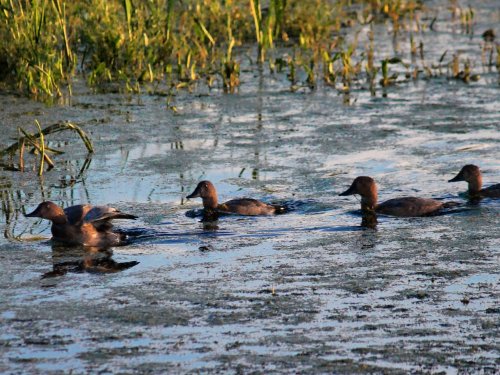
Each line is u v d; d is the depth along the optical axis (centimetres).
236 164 1706
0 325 1030
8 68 2297
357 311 1055
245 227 1381
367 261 1223
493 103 2128
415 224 1384
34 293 1129
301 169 1669
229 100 2191
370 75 2400
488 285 1127
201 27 2502
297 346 962
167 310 1066
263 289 1127
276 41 2812
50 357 945
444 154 1750
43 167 1706
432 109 2088
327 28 2838
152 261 1243
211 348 961
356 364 916
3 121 1992
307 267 1204
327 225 1388
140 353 952
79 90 2261
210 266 1216
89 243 1320
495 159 1711
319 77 2412
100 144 1844
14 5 2438
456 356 934
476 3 3369
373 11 3219
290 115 2053
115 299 1104
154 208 1470
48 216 1330
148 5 2569
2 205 1498
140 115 2055
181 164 1709
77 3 2531
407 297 1094
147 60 2394
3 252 1287
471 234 1327
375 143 1830
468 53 2636
